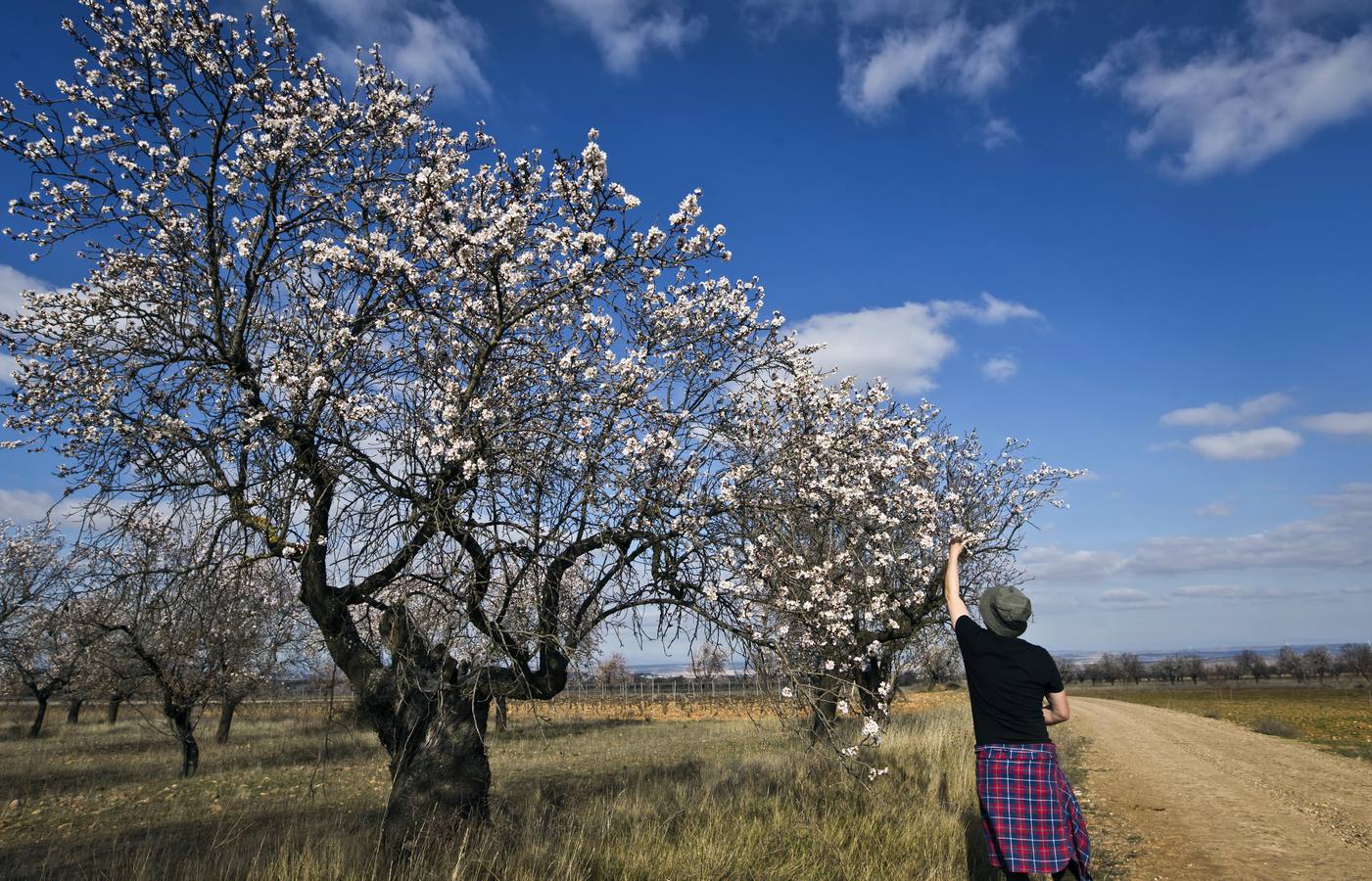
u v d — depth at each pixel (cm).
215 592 620
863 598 976
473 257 593
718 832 601
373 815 983
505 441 619
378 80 768
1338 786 1204
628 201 611
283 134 695
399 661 665
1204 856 714
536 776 1382
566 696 748
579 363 644
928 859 563
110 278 733
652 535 666
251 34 691
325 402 626
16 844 991
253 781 1488
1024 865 386
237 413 616
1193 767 1443
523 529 582
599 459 614
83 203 708
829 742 729
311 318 655
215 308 671
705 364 739
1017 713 403
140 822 1112
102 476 630
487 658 575
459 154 786
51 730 2769
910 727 1656
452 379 660
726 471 713
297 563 657
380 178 747
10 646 1648
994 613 421
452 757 693
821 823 665
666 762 1566
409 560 620
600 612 662
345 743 1698
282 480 590
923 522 1140
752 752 1590
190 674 1379
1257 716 3403
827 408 962
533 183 730
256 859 539
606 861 526
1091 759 1577
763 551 711
